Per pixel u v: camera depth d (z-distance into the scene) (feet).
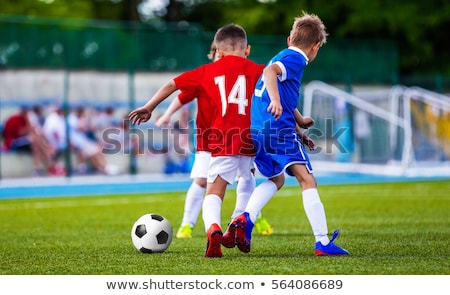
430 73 343.05
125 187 207.51
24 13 313.53
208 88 73.82
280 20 342.44
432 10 334.65
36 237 93.40
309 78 273.54
